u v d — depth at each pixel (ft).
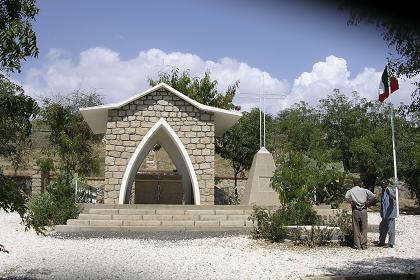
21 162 107.24
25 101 22.39
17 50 20.17
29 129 22.63
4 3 21.34
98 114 73.87
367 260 34.99
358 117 139.85
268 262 33.76
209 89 113.29
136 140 70.28
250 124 121.80
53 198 58.65
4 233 49.11
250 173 73.31
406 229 57.41
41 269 30.22
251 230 53.31
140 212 59.67
